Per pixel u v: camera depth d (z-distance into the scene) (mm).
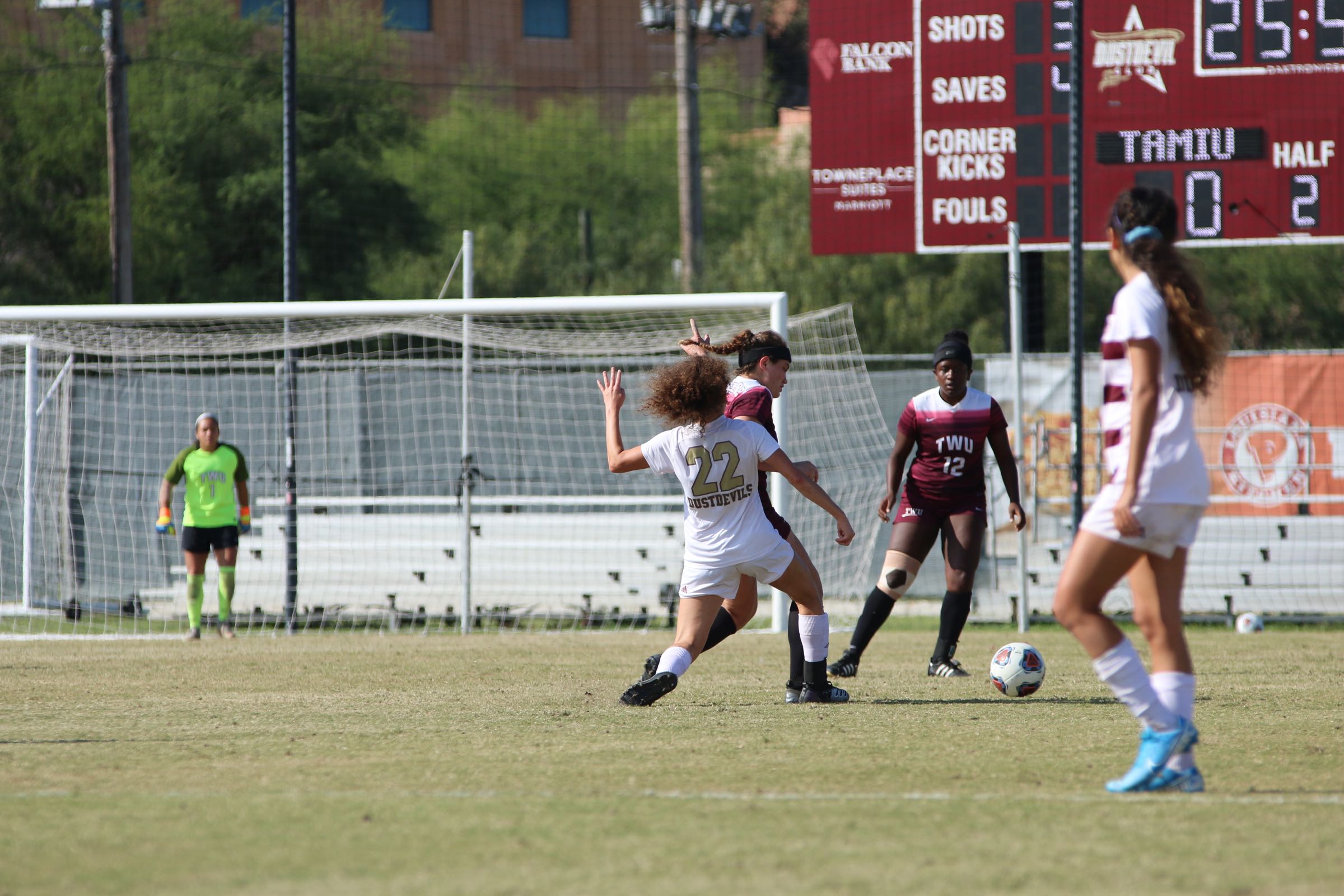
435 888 11055
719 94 163125
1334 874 11375
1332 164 50531
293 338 47531
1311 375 47625
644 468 21922
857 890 10922
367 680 28016
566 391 55000
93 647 37469
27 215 107438
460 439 55062
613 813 13930
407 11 174250
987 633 42281
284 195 47969
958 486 28094
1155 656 15062
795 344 53469
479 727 20500
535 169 159375
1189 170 51531
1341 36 50469
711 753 17844
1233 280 108250
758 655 33812
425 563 49969
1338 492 47469
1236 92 51125
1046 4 51812
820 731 19953
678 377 21094
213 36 125000
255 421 55188
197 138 116125
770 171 144625
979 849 12281
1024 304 54312
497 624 48406
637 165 162125
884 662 32312
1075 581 14672
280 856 12164
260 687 26734
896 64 53094
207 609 50938
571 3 183500
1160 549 14406
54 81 113312
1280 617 46375
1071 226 49219
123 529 53406
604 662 32219
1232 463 48250
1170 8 51469
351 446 54906
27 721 21562
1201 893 10797
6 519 52188
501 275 127062
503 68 179625
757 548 21812
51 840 12844
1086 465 47625
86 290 107875
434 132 160500
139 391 54719
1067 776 16031
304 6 135875
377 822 13555
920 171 53000
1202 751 17891
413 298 117938
